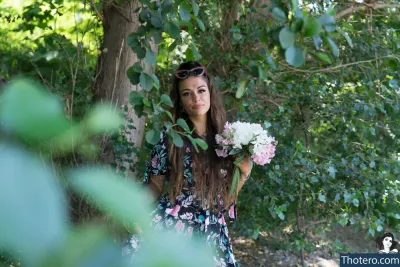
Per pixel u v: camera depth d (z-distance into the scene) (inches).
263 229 141.8
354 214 130.9
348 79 146.3
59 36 157.5
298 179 126.6
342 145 142.1
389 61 136.4
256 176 131.1
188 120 91.3
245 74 74.2
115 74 124.0
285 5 59.4
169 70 145.3
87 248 7.4
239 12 138.9
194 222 88.0
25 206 6.2
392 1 154.6
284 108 135.9
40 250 6.4
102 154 107.6
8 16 172.4
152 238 8.2
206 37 137.4
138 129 131.0
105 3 131.7
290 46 51.1
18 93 7.0
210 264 8.6
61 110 7.6
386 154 143.7
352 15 159.5
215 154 89.7
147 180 92.2
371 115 134.1
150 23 74.4
